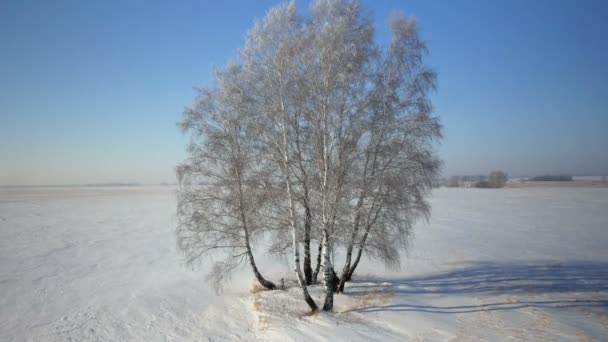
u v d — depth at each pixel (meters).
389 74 13.24
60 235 32.31
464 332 11.11
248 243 15.38
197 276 19.27
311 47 11.88
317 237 13.95
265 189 12.94
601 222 38.00
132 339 11.43
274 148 12.73
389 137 13.14
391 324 11.62
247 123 13.21
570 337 10.78
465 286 16.73
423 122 13.19
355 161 12.59
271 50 12.00
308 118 12.19
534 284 16.97
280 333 11.12
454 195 85.69
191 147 14.79
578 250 25.08
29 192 130.25
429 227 36.84
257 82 12.80
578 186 117.88
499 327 11.55
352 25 12.07
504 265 21.05
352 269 16.52
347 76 11.73
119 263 22.30
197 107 14.61
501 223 38.91
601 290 15.93
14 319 13.17
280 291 15.31
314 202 12.92
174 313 13.60
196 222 14.70
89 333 11.91
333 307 13.22
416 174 13.42
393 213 13.39
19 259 22.97
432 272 19.75
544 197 72.31
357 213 13.22
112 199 82.06
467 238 30.47
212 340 11.13
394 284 16.86
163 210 55.47
